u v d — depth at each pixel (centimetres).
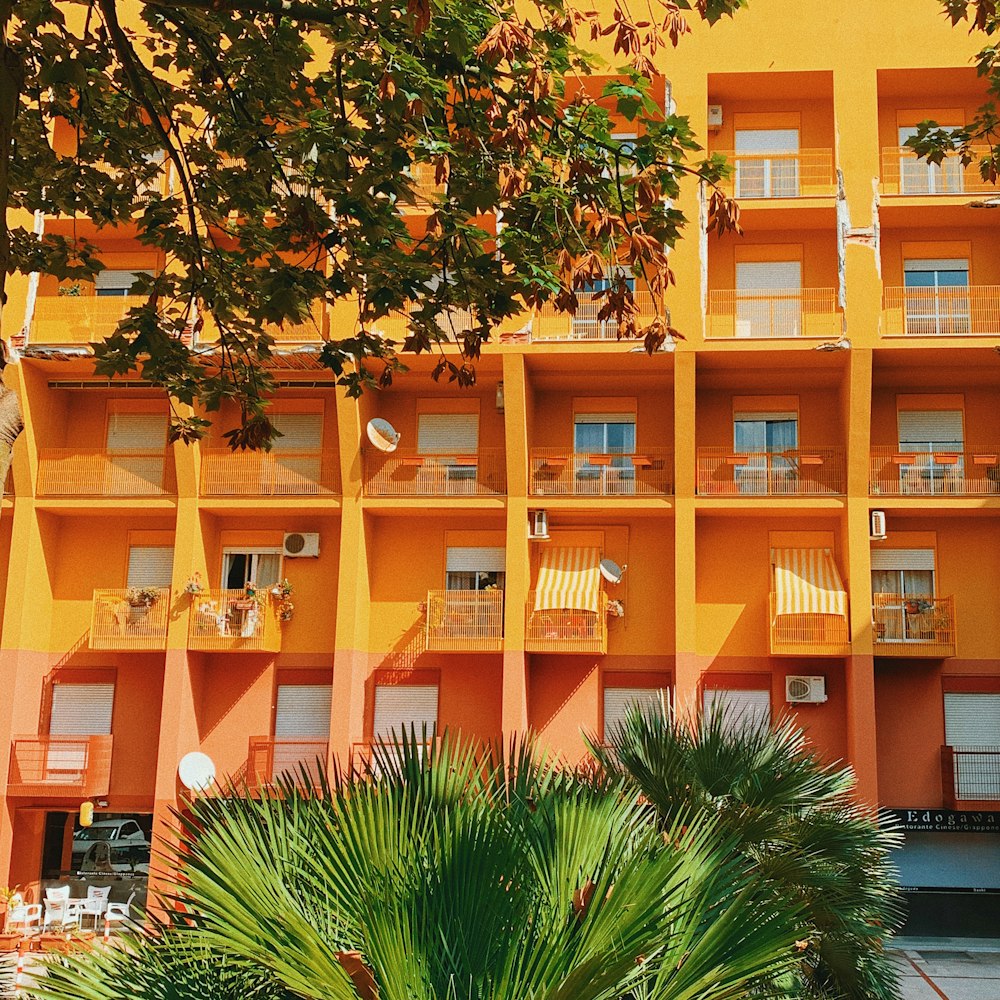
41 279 2870
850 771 1082
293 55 1118
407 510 2705
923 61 2636
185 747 2647
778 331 2678
